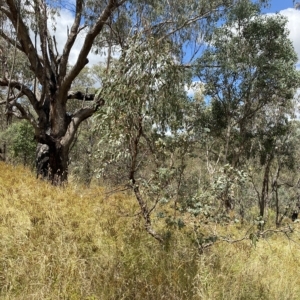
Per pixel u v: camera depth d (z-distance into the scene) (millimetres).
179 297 4211
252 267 5582
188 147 5641
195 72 13250
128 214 6270
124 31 12516
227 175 5391
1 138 23078
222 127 14727
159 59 5160
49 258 4430
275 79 13336
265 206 15922
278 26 13227
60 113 12570
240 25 13492
